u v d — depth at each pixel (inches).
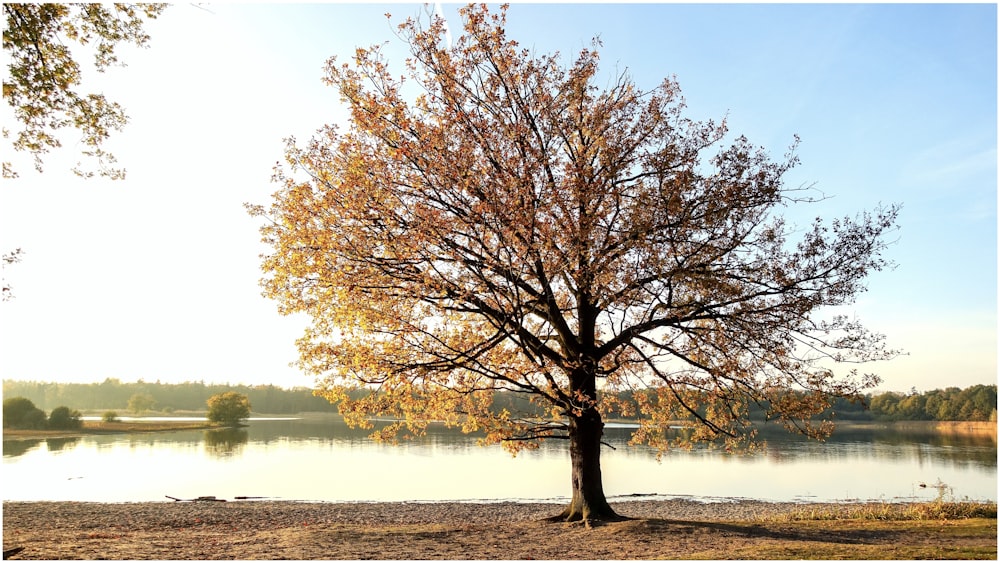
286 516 1021.8
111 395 7219.5
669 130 703.7
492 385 714.8
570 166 661.9
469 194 638.5
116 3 615.5
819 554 469.4
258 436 3607.3
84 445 2871.6
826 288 657.0
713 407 732.7
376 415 682.8
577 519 706.8
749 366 687.7
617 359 718.5
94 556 469.4
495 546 557.9
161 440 3243.1
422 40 689.0
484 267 646.5
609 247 665.6
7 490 1449.3
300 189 663.1
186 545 555.2
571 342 711.1
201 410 7308.1
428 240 624.1
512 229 598.9
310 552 520.1
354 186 641.6
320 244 634.2
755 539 574.2
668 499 1331.2
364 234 641.0
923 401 4633.4
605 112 730.8
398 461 2218.3
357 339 669.9
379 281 658.8
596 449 722.8
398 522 996.6
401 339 663.1
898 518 831.1
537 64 701.3
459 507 1174.3
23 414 3823.8
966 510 860.6
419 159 650.8
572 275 642.8
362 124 659.4
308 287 673.6
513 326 666.2
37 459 2199.8
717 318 696.4
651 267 656.4
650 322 701.9
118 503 1147.3
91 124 641.0
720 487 1541.6
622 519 694.5
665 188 673.6
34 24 585.6
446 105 676.1
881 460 2196.1
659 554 504.7
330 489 1496.1
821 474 1797.5
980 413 4335.6
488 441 694.5
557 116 703.1
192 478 1699.1
